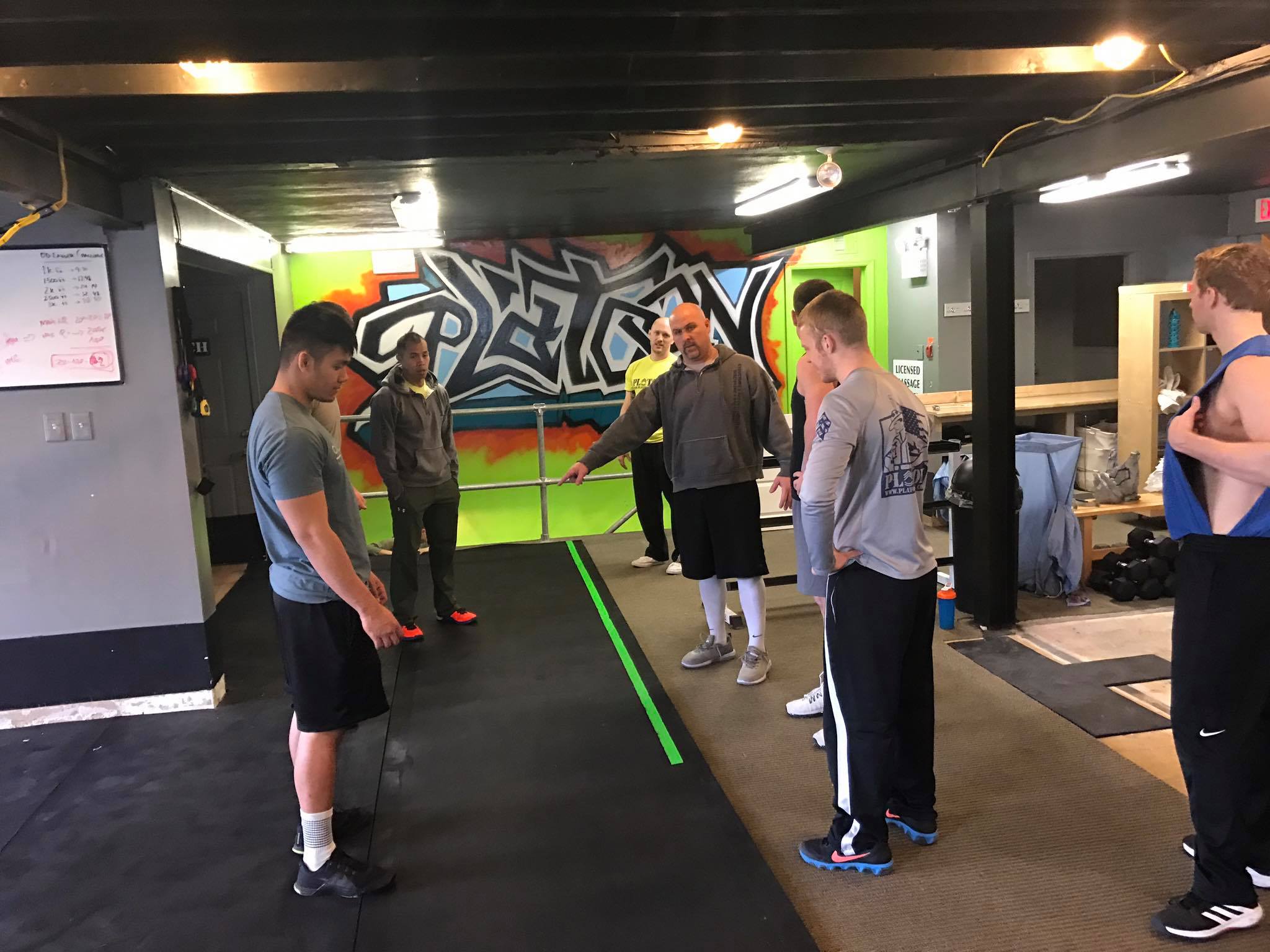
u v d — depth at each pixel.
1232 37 2.60
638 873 2.50
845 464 2.23
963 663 3.95
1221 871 2.14
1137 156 3.16
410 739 3.43
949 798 2.87
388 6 2.11
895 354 7.21
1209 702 2.05
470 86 2.60
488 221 5.93
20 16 2.00
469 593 5.36
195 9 2.05
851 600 2.32
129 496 3.70
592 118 3.25
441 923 2.31
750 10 2.25
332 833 2.52
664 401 3.75
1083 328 8.43
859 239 7.18
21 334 3.57
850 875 2.50
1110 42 2.60
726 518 3.72
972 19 2.55
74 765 3.35
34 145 2.84
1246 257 2.02
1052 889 2.40
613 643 4.43
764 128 3.56
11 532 3.65
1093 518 4.97
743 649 4.30
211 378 6.33
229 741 3.52
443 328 6.81
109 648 3.76
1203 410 2.07
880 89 3.06
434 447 4.46
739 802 2.91
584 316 6.98
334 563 2.18
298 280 6.62
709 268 7.08
